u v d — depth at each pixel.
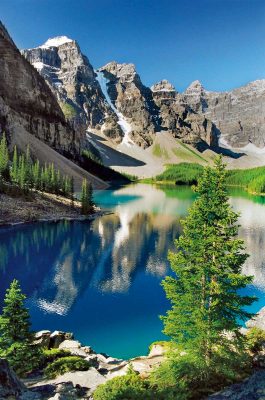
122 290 60.59
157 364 28.36
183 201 190.00
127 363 29.92
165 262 76.38
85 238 98.00
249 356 24.33
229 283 23.38
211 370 22.88
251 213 144.50
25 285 62.34
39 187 149.38
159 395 19.89
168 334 24.42
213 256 23.78
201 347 23.16
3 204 117.19
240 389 20.91
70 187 159.12
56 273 69.00
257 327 29.09
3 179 134.38
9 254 81.62
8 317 28.55
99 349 41.56
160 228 112.06
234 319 23.69
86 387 23.12
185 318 23.77
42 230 107.19
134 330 46.50
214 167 24.28
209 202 23.84
